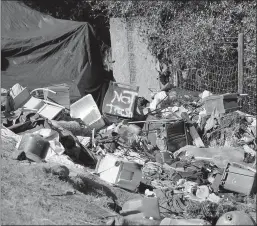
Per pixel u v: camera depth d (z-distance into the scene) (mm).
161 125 11312
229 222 6496
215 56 13562
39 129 10359
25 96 12273
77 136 11094
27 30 15031
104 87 14945
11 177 7387
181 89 13938
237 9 13594
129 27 15062
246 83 12906
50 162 8508
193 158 10016
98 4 16594
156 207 6758
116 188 8414
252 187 8430
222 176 8680
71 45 14562
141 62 15000
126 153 10500
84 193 7730
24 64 14578
